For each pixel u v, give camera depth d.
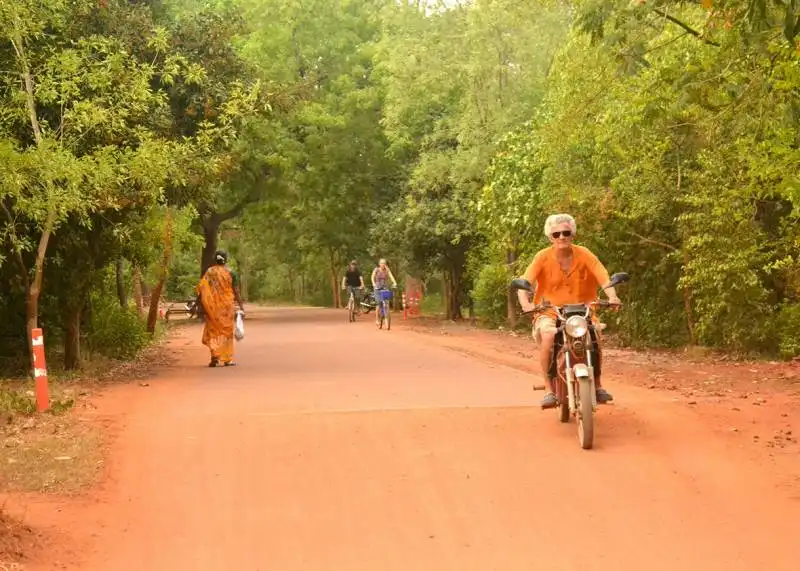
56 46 16.56
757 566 6.22
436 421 10.80
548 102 24.91
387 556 6.54
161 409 12.34
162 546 6.80
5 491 8.08
